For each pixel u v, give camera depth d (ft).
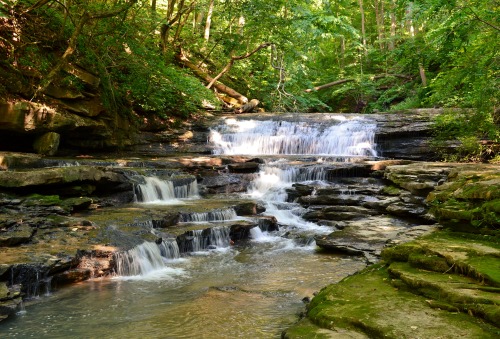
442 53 34.37
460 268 16.63
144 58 56.59
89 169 34.01
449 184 27.89
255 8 67.15
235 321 17.93
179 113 63.77
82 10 45.44
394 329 13.00
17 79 39.73
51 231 26.23
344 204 40.50
